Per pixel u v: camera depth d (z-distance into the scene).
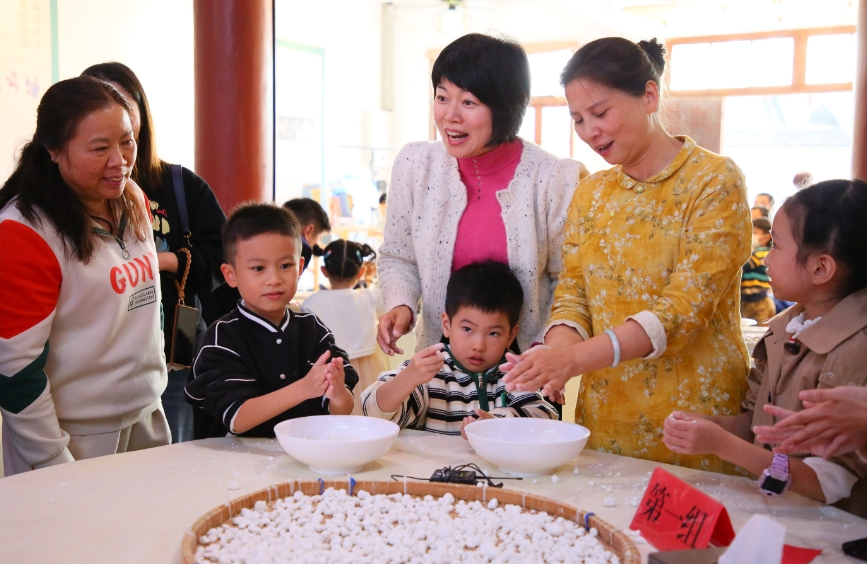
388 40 8.87
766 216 4.93
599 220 1.59
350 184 8.09
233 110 3.62
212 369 1.58
